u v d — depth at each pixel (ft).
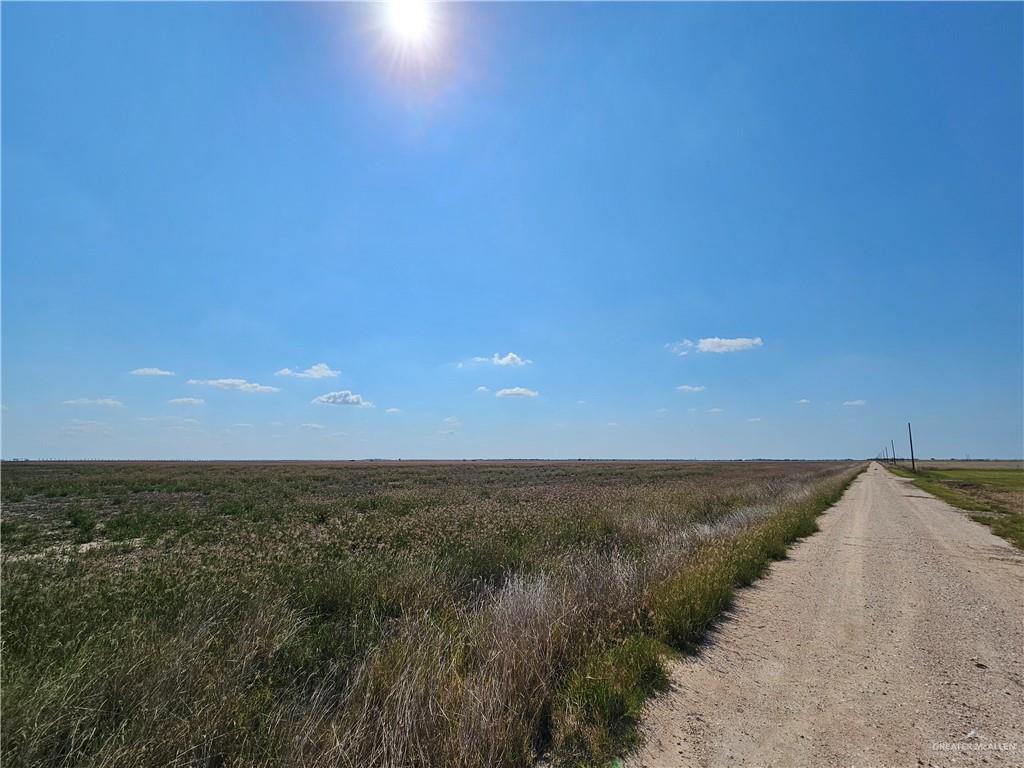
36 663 12.28
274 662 15.01
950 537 47.57
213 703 11.30
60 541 39.81
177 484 102.89
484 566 27.07
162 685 11.75
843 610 23.40
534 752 11.19
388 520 44.01
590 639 16.35
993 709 13.78
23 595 17.44
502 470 217.36
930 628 20.89
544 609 16.42
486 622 16.24
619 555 27.71
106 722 10.85
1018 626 21.25
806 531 49.39
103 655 12.47
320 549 28.71
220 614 16.87
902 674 16.14
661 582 21.68
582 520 41.91
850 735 12.33
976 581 29.68
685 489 80.02
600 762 10.83
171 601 17.44
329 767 9.61
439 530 35.58
